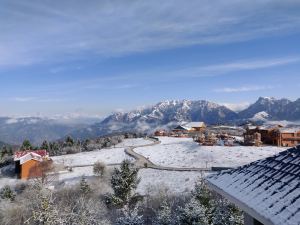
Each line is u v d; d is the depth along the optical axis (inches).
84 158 3501.5
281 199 358.0
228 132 5265.8
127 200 1592.0
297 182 367.6
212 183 501.7
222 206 987.3
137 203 1534.2
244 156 3063.5
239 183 452.4
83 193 1758.1
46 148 4431.6
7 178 2960.1
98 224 912.3
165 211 1002.1
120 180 1615.4
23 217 1339.8
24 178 2849.4
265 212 355.9
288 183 377.1
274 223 332.8
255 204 381.4
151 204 1568.7
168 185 2161.7
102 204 1534.2
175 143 4047.7
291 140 3690.9
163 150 3617.1
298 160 415.8
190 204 951.0
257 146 3555.6
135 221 1007.6
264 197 382.3
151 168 2758.4
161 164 2960.1
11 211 1446.9
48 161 2923.2
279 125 4126.5
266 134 3873.0
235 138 4244.6
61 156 3710.6
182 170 2603.3
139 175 2546.8
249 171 469.7
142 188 2138.3
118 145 4335.6
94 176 2485.2
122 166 1675.7
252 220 441.7
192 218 920.3
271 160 465.1
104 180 2251.5
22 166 2861.7
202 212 928.9
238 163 2832.2
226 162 2881.4
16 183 2664.9
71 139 4564.5
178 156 3245.6
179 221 932.6
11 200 1856.5
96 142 4426.7
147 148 3841.0
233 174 489.4
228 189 454.0
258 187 411.5
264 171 443.2
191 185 2117.4
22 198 1753.2
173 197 1691.7
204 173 2436.0
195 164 2876.5
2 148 4350.4
